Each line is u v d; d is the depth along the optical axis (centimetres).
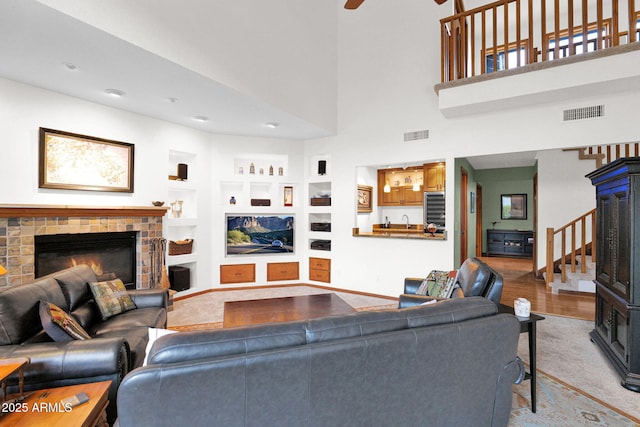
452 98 416
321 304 342
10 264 325
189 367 110
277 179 596
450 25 468
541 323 388
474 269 263
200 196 538
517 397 234
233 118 471
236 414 117
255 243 584
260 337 127
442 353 146
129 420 108
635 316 241
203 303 486
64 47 271
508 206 916
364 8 544
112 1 252
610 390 243
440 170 639
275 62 420
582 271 529
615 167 261
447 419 154
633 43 321
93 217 394
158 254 464
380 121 529
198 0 320
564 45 628
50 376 178
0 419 140
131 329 257
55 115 370
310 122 493
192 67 314
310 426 128
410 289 346
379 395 137
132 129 444
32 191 352
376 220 733
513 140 424
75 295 271
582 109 386
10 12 224
